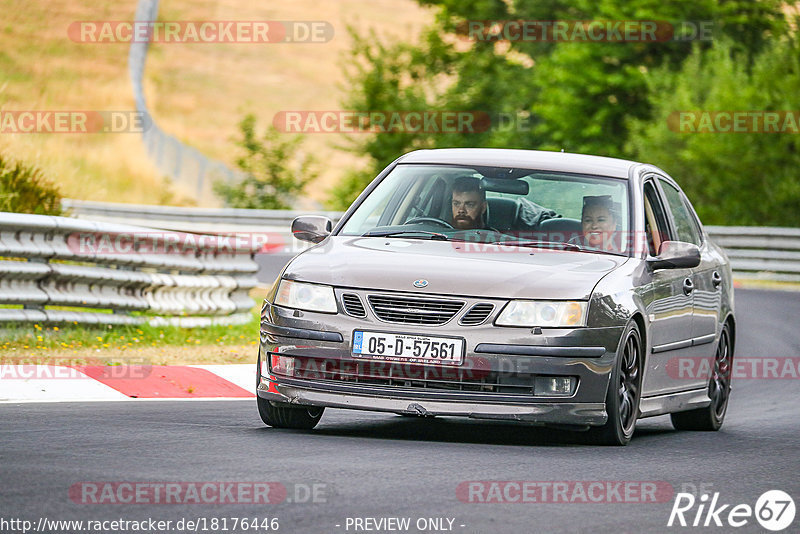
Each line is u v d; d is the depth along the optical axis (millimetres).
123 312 42188
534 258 26141
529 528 17188
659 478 21750
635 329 26031
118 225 42000
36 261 37969
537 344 24250
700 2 133375
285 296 25703
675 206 31438
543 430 28297
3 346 35125
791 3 134375
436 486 19781
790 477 22625
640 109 134125
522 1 153250
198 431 25078
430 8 157250
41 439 22922
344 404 24656
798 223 104938
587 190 28266
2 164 49594
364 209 28922
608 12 134750
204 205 170000
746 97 106562
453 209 28031
